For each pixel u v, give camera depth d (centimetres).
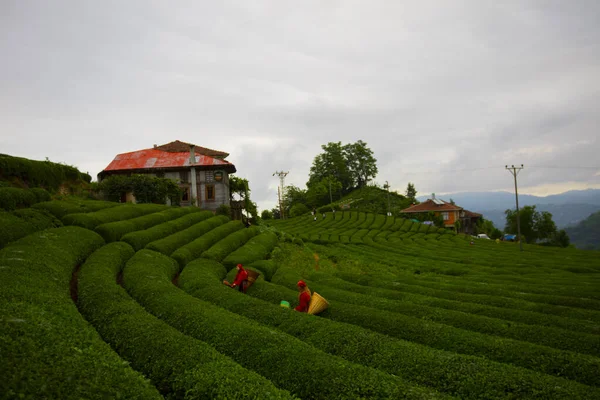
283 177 10419
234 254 3022
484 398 909
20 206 2575
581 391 891
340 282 2453
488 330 1501
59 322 1027
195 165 5369
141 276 1859
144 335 1091
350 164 14738
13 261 1556
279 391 836
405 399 810
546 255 5153
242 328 1204
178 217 3984
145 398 746
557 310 1859
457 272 3522
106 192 4369
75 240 2219
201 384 840
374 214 9888
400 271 3697
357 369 944
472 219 11550
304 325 1365
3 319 891
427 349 1155
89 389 701
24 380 659
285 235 5022
